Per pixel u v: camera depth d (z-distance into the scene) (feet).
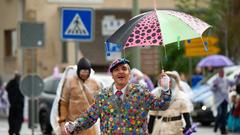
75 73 47.93
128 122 31.27
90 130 45.16
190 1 139.64
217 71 109.50
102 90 31.94
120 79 31.48
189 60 128.47
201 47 118.52
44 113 89.30
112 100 31.48
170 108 47.78
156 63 156.15
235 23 138.31
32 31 75.15
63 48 153.89
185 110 47.83
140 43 31.73
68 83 47.52
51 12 153.89
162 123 47.93
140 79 72.02
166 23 31.89
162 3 159.63
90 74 47.83
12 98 85.76
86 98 47.11
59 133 48.06
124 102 31.35
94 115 31.99
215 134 88.79
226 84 89.35
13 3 155.53
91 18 67.92
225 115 88.74
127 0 159.33
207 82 107.24
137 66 81.87
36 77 74.38
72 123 32.24
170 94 31.17
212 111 99.45
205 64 119.85
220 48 141.18
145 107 31.35
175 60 121.08
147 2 159.22
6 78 155.02
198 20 32.60
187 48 119.65
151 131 48.24
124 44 32.04
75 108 47.14
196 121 101.24
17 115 86.02
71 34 67.56
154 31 31.76
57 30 153.99
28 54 151.53
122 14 160.25
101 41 159.53
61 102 47.70
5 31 158.61
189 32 31.63
